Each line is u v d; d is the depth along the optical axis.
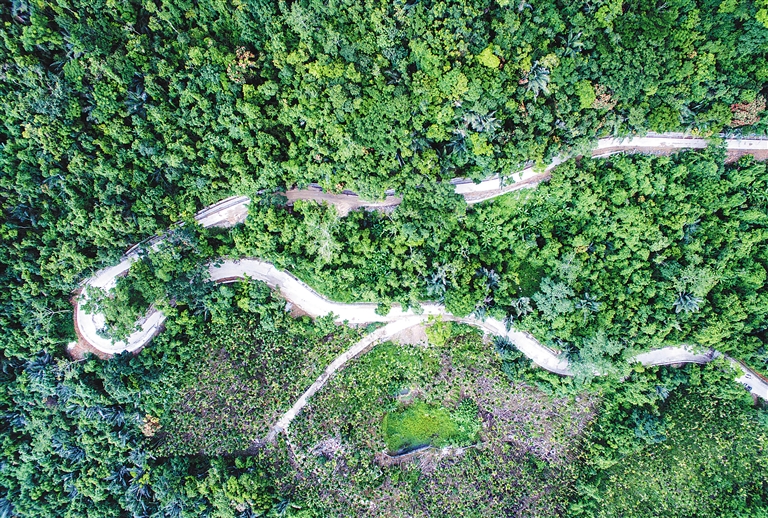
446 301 61.81
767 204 59.22
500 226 61.88
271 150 59.28
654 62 52.97
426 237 60.78
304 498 63.50
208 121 57.44
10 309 58.88
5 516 60.53
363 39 52.09
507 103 53.66
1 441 60.31
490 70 52.09
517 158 56.94
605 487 63.50
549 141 56.97
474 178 58.97
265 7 52.00
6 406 61.00
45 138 53.91
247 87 54.84
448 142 57.50
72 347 62.47
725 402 63.03
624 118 56.50
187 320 62.03
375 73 53.34
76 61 51.94
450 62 52.38
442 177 58.59
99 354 62.44
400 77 54.44
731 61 54.25
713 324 59.75
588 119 55.22
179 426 63.53
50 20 51.19
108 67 51.97
